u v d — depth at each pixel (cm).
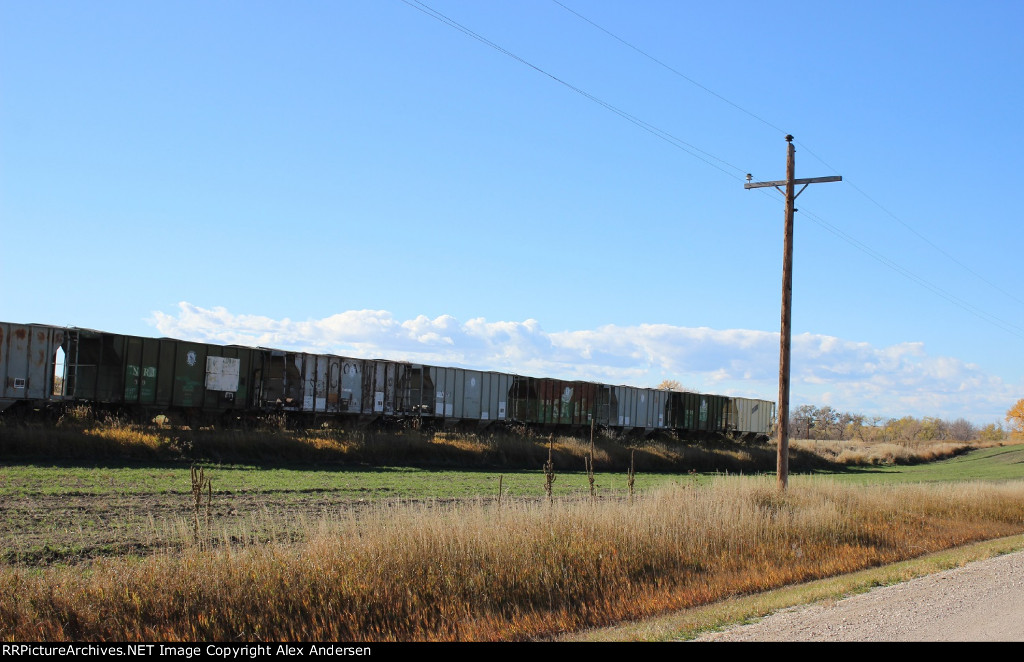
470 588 1065
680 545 1396
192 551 1010
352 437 3503
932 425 15938
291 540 1370
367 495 2203
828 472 5694
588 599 1128
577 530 1300
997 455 8194
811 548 1612
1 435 2512
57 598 880
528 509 1412
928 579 1292
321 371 3822
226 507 1794
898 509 2259
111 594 894
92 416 2927
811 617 963
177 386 3312
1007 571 1385
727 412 6762
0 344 2850
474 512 1283
